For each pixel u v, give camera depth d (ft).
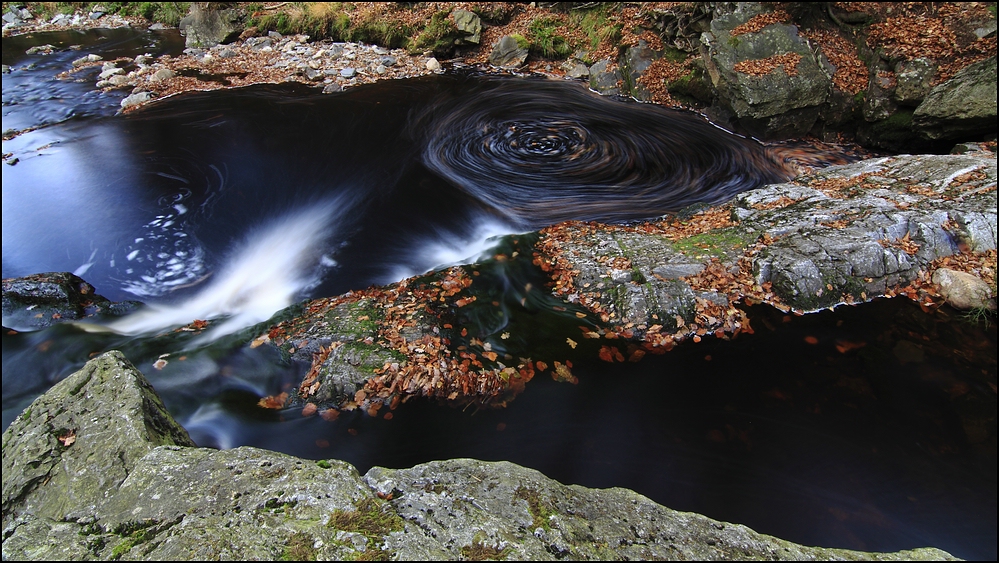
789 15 18.85
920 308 11.10
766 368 10.12
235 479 6.20
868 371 10.04
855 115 17.94
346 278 12.38
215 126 18.84
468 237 13.76
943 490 8.38
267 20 27.43
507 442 9.02
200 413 9.46
